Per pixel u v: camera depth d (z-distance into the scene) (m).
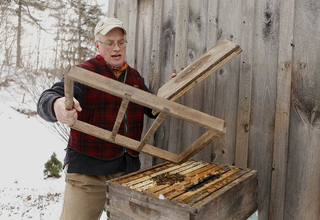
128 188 1.17
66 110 1.12
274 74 1.66
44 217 3.61
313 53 1.50
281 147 1.60
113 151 1.66
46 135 10.05
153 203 1.08
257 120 1.72
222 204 1.13
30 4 10.78
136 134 1.81
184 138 2.10
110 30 1.66
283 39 1.60
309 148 1.51
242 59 1.78
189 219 0.97
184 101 2.08
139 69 2.36
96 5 12.20
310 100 1.51
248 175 1.39
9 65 14.39
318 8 1.48
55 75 6.18
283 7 1.61
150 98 1.03
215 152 1.94
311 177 1.50
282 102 1.60
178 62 2.09
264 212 1.69
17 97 13.37
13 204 4.18
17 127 10.57
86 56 9.77
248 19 1.75
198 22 2.00
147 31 2.31
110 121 1.68
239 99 1.80
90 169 1.61
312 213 1.49
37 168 6.56
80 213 1.63
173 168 1.54
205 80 1.98
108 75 1.74
